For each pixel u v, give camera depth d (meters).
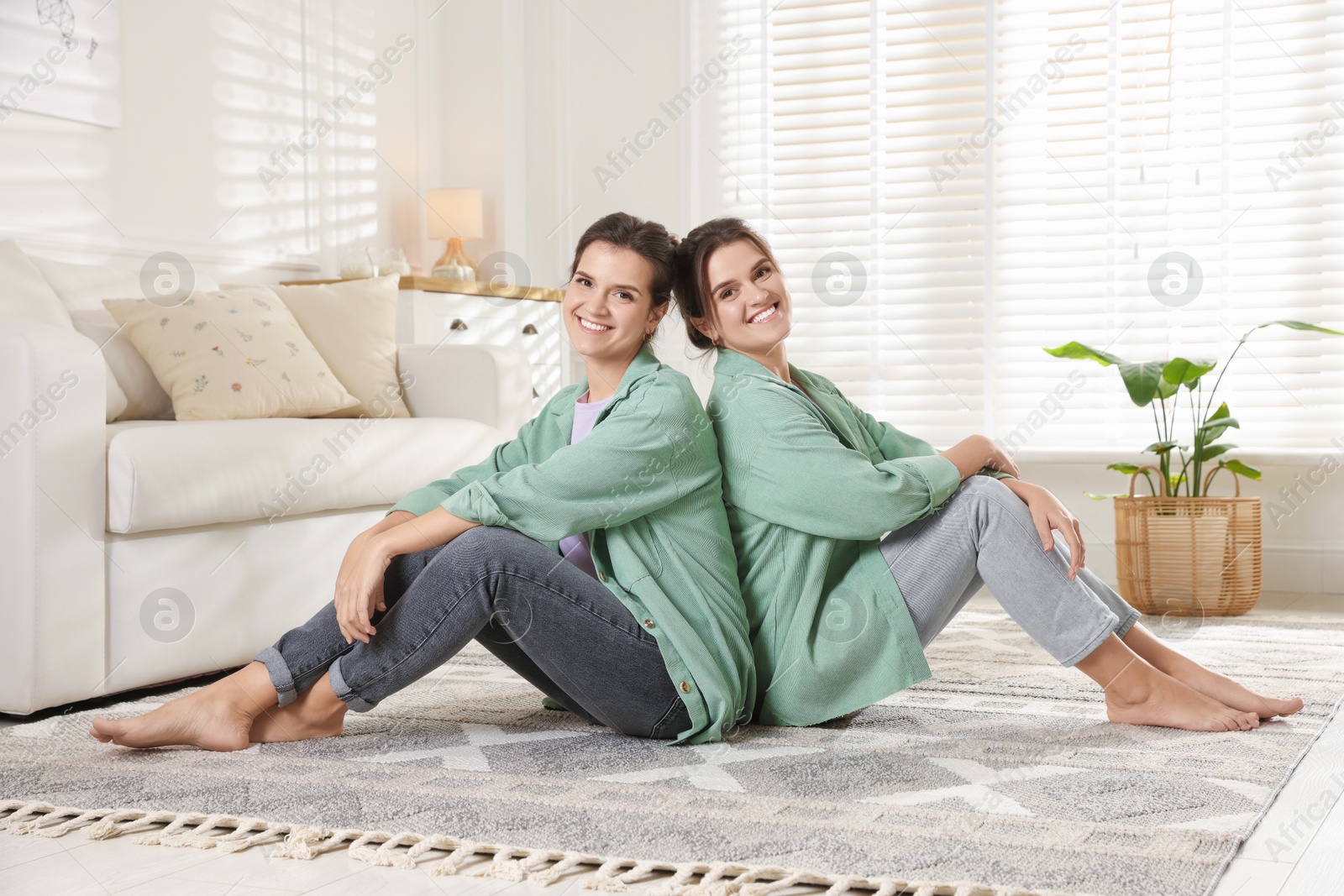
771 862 1.07
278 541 2.25
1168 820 1.19
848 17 4.09
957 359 3.96
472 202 4.11
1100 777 1.34
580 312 1.61
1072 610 1.57
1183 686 1.62
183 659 2.05
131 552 1.96
